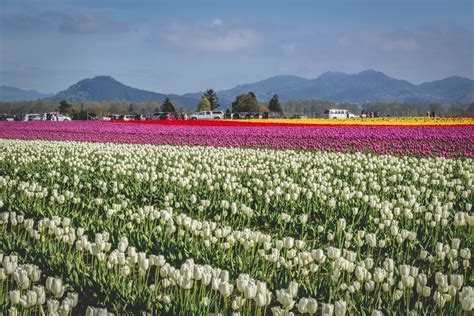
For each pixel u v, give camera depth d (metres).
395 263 9.15
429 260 8.95
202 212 13.38
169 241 9.49
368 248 9.77
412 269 7.02
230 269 8.33
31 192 12.88
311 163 20.61
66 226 9.13
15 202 13.11
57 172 18.19
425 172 17.31
